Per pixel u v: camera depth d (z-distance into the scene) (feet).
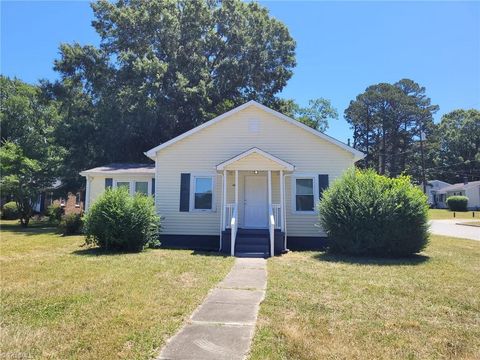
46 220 100.89
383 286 26.32
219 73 91.61
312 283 27.20
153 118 80.48
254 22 95.81
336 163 52.80
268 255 43.57
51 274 29.30
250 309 20.79
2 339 16.24
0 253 42.09
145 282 26.61
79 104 94.58
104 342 15.90
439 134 261.44
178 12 90.84
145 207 45.52
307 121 132.77
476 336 17.28
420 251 42.93
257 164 49.32
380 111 256.73
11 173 83.20
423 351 15.55
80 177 90.17
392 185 43.27
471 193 189.26
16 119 115.96
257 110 54.03
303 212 52.37
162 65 81.35
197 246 52.65
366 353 15.23
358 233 41.78
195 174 53.83
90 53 88.43
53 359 14.47
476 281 28.17
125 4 91.20
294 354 15.02
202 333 17.16
